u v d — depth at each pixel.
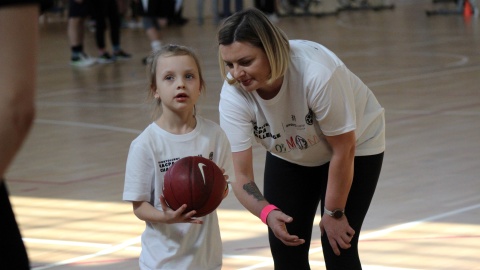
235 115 3.90
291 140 3.94
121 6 25.84
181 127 3.77
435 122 9.77
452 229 5.67
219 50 3.69
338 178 3.86
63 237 5.96
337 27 23.58
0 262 1.95
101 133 10.17
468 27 21.92
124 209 6.70
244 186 3.97
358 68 15.07
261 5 25.92
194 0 28.38
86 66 17.19
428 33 20.94
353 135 3.79
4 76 1.63
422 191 6.74
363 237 5.57
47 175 8.08
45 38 23.45
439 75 13.76
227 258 5.27
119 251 5.56
